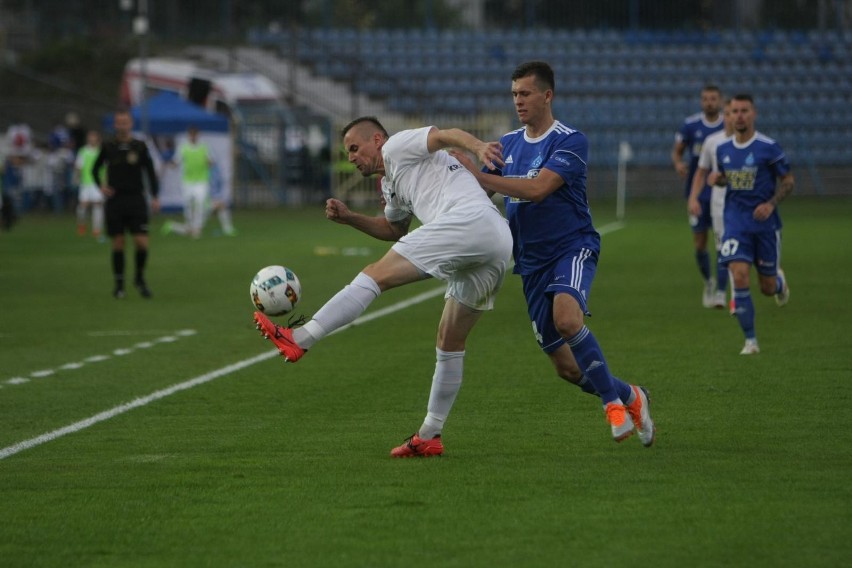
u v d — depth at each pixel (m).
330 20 144.75
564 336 20.56
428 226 20.00
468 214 19.98
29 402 26.92
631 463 20.31
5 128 123.31
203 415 25.23
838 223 88.75
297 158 120.38
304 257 66.44
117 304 46.25
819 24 144.88
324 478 19.58
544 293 21.28
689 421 23.78
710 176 33.38
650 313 41.66
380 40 136.50
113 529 16.83
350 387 28.45
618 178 126.50
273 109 120.31
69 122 108.88
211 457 21.27
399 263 19.88
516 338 36.25
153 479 19.67
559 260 21.22
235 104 118.00
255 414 25.28
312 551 15.68
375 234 21.97
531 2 143.38
